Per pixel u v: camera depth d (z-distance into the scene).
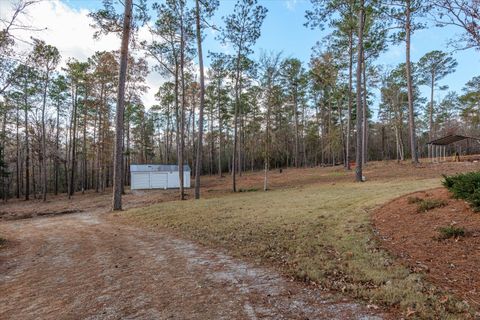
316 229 7.11
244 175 35.38
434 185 11.78
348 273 4.56
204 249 6.53
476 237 4.90
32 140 28.83
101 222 11.52
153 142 49.91
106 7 13.20
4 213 17.81
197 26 17.22
